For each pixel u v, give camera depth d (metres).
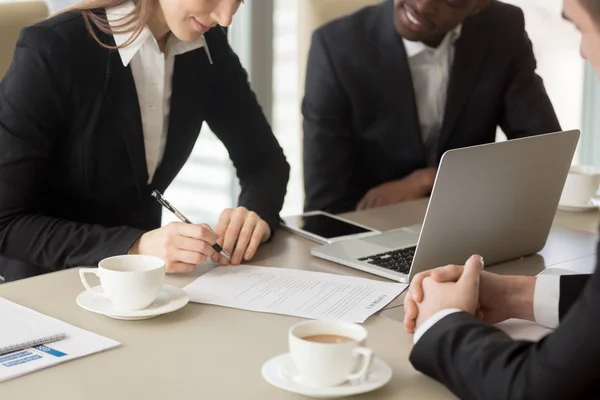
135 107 1.75
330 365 0.99
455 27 2.37
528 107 2.49
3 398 1.00
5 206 1.62
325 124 2.44
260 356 1.14
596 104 3.78
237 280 1.45
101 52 1.70
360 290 1.41
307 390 1.00
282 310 1.31
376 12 2.45
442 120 2.45
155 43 1.75
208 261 1.55
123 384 1.04
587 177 1.99
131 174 1.81
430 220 1.42
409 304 1.23
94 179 1.78
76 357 1.11
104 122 1.73
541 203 1.60
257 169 1.97
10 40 1.99
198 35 1.67
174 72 1.84
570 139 1.57
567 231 1.83
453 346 1.04
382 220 1.89
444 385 1.06
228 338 1.20
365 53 2.41
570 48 3.69
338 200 2.45
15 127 1.63
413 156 2.45
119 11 1.72
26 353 1.12
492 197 1.49
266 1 3.08
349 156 2.47
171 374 1.07
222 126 2.01
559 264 1.61
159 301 1.31
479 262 1.22
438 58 2.43
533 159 1.53
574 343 0.93
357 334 1.05
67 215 1.82
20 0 2.05
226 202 3.21
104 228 1.58
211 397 1.01
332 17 2.60
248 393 1.02
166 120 1.87
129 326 1.24
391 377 1.08
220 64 1.94
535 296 1.27
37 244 1.58
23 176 1.63
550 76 3.69
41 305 1.32
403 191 2.35
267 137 2.01
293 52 3.21
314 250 1.61
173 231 1.49
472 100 2.46
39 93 1.64
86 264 1.54
